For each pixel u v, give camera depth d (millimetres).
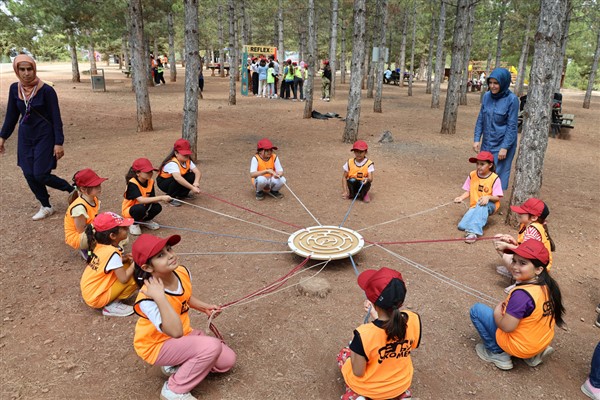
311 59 15062
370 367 2682
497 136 6492
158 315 2758
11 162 8719
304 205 6699
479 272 4738
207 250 5141
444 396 3006
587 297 4387
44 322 3748
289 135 12227
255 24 41125
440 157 10094
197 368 2863
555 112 13617
